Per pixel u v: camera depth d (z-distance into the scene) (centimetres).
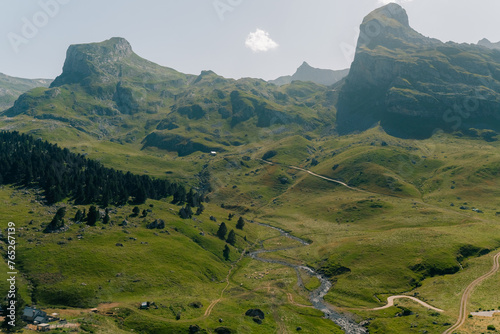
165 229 15725
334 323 10350
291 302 11712
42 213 14212
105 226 14238
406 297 11638
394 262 14125
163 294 10369
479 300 10225
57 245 11800
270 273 14800
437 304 10600
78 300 9119
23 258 10775
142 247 13200
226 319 9175
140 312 8756
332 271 14762
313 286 13425
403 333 9069
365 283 13012
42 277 9888
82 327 7188
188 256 13738
